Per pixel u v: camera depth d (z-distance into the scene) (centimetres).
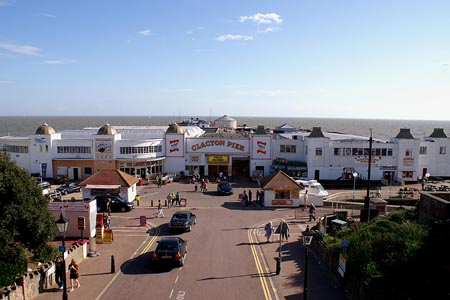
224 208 4034
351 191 5044
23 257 1900
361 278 1819
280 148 5956
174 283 2091
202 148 5953
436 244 1886
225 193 4706
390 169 5697
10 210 1828
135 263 2400
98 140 5606
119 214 3747
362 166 5675
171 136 5931
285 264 2406
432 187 4909
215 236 3017
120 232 3128
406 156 5653
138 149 5650
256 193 4716
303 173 5638
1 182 1845
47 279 2017
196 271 2270
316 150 5616
